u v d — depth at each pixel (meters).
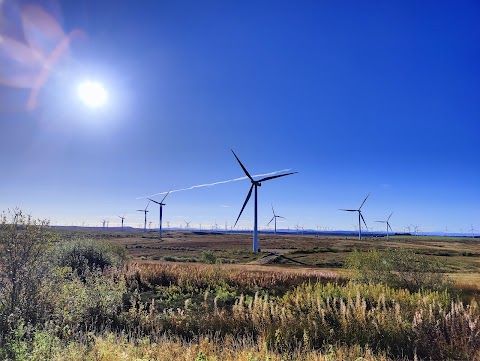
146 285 23.42
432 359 10.80
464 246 140.00
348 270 28.34
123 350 8.49
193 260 56.72
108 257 29.12
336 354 10.09
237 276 26.27
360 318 12.83
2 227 11.58
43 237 12.23
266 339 11.41
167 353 8.77
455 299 18.83
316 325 12.34
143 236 176.00
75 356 7.73
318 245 116.12
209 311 16.09
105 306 13.83
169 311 14.91
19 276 11.38
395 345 11.57
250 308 14.51
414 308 14.84
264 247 107.00
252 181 83.12
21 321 9.82
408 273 23.47
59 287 12.88
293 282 24.75
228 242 128.75
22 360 7.29
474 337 11.39
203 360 8.33
